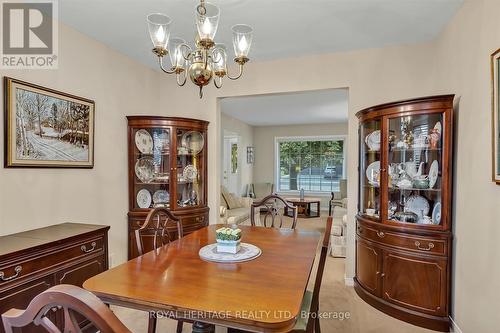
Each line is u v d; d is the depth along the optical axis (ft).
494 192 5.64
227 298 3.82
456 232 7.26
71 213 8.28
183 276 4.52
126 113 10.53
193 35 8.77
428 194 8.10
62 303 2.25
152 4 7.11
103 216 9.50
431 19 7.82
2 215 6.50
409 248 7.80
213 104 11.78
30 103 7.05
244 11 7.46
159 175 11.03
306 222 20.92
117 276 4.52
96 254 7.14
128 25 8.18
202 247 6.04
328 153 26.11
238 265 5.01
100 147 9.36
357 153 10.05
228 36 8.96
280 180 27.53
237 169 24.23
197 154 11.60
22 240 6.03
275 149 27.25
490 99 5.81
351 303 8.82
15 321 2.52
